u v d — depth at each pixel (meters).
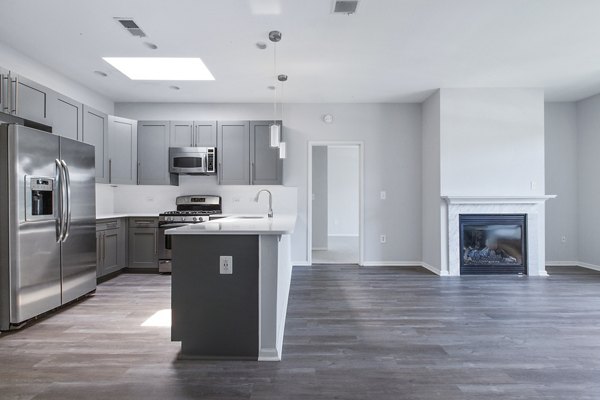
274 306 2.23
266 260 2.23
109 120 4.57
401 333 2.61
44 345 2.39
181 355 2.23
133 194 5.28
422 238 5.23
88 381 1.92
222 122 4.99
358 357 2.22
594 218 4.97
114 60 3.73
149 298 3.50
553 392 1.82
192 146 4.98
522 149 4.60
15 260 2.63
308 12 2.75
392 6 2.67
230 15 2.80
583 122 5.13
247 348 2.22
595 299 3.49
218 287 2.24
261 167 5.00
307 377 1.97
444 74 4.12
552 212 5.25
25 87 3.14
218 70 3.97
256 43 3.31
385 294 3.68
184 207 5.14
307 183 5.26
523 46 3.38
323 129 5.26
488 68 3.94
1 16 2.81
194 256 2.25
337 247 7.31
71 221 3.22
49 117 3.46
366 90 4.69
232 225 2.52
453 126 4.59
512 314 3.04
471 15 2.80
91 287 3.55
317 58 3.65
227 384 1.90
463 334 2.59
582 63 3.82
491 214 4.58
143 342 2.45
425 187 5.10
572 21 2.91
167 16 2.82
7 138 2.63
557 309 3.18
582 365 2.12
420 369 2.06
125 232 4.69
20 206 2.66
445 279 4.36
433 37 3.19
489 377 1.97
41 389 1.84
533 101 4.60
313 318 2.94
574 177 5.23
